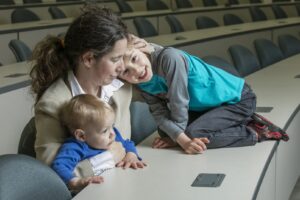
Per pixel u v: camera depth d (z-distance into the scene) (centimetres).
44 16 845
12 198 129
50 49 169
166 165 177
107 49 161
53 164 162
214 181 159
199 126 195
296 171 259
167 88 190
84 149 168
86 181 160
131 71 178
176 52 188
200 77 194
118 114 188
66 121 167
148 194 150
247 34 604
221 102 200
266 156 185
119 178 165
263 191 174
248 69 392
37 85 173
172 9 911
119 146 180
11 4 859
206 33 589
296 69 371
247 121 207
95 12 165
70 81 172
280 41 497
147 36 660
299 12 949
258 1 1069
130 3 984
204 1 1002
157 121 198
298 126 259
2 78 339
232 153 190
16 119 325
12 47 451
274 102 267
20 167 137
